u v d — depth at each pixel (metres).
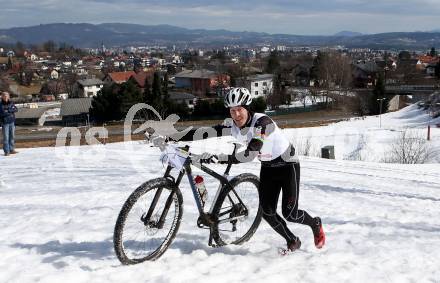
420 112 53.97
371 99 66.62
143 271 3.54
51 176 9.14
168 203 3.88
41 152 14.27
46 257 3.90
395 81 105.50
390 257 4.14
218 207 4.20
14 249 4.13
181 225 4.90
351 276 3.61
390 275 3.66
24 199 6.60
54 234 4.62
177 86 95.50
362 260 4.02
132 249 3.69
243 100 3.74
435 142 29.09
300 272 3.63
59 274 3.38
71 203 6.24
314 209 6.43
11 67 151.62
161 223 3.83
